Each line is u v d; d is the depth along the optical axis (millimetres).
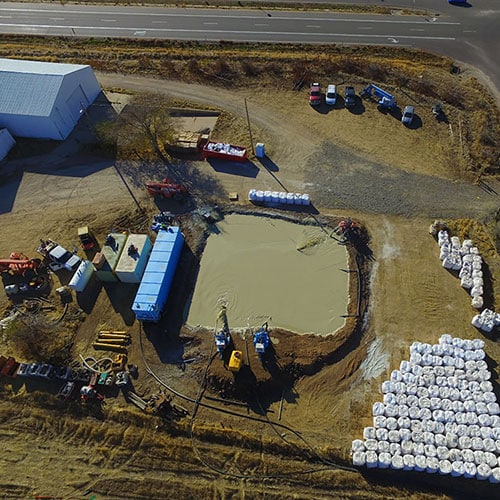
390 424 28766
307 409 30500
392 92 53312
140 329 34656
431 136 48156
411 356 31609
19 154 48750
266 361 32188
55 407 31109
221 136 49281
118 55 60875
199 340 33719
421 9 65875
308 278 37188
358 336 33812
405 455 27391
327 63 57000
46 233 41531
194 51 61031
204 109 52438
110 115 52500
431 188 43156
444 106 51125
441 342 32188
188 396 31250
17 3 72875
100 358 33188
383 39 61188
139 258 37062
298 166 45812
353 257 38062
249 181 44656
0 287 38000
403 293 35938
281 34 63125
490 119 49469
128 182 45344
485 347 32719
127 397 31312
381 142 47781
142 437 29547
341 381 31641
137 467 28594
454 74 55844
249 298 36125
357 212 41469
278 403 30859
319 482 27578
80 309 36031
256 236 40250
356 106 51938
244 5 69250
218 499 27297
